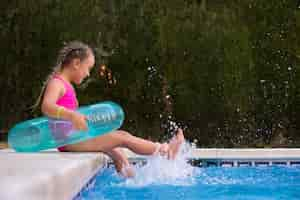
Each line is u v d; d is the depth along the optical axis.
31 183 1.18
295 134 8.84
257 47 8.84
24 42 8.67
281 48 8.82
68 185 1.77
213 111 8.75
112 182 3.07
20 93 8.73
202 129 8.81
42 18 8.62
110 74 8.80
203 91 8.75
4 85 8.72
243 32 8.86
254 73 8.77
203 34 8.77
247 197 2.54
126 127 8.86
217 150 5.25
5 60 8.69
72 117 2.89
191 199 2.45
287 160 4.52
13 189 1.04
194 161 4.41
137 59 8.83
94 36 8.62
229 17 8.95
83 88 8.64
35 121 3.15
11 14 8.66
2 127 8.70
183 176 3.28
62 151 3.27
